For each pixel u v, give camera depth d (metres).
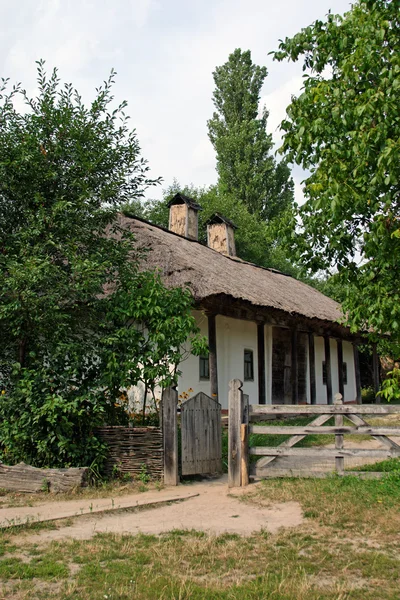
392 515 6.01
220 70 38.22
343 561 4.87
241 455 7.87
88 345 8.78
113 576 4.55
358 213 7.27
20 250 8.84
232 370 16.28
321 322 19.09
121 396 9.29
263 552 5.14
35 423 8.12
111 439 8.51
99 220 9.73
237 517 6.34
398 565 4.75
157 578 4.50
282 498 6.96
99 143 9.59
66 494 7.60
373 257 7.20
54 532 5.83
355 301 7.46
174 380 8.68
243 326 17.20
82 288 8.61
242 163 35.84
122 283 9.55
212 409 9.05
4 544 5.38
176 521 6.24
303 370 21.31
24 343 8.95
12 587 4.37
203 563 4.89
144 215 32.88
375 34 6.59
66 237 9.18
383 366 28.33
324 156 7.05
